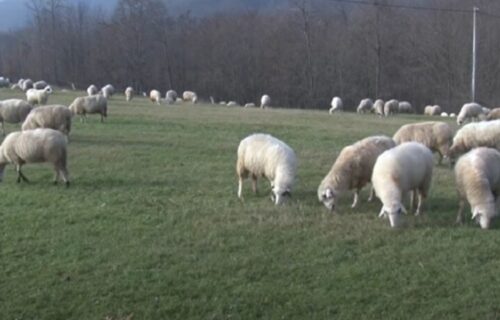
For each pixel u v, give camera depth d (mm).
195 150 20609
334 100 50469
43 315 8383
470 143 17203
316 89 81062
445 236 10930
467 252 10141
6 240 10938
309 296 8812
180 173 16609
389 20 76750
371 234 11102
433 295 8789
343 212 12523
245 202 13383
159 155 19438
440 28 70625
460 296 8727
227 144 22312
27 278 9398
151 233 11305
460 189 11602
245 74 88562
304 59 83000
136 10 96938
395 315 8297
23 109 22688
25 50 106250
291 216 12203
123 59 97125
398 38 76125
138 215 12391
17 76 104312
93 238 11047
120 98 54969
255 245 10672
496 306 8430
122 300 8766
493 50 66750
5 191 14312
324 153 20562
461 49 68312
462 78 67438
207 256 10203
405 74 76062
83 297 8844
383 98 76938
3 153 14844
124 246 10656
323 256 10180
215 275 9492
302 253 10305
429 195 13867
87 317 8352
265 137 13578
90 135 24016
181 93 95625
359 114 46188
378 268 9648
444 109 69312
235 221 11984
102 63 97812
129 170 16969
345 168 12484
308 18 84062
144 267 9789
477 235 10914
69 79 100000
